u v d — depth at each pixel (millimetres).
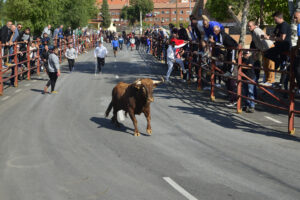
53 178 5984
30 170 6344
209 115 10867
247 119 10398
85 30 46875
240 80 10883
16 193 5426
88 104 12320
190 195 5328
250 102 11211
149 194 5363
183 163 6723
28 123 9750
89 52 42594
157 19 144125
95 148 7621
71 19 49562
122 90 8875
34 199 5219
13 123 9734
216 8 37094
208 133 8883
